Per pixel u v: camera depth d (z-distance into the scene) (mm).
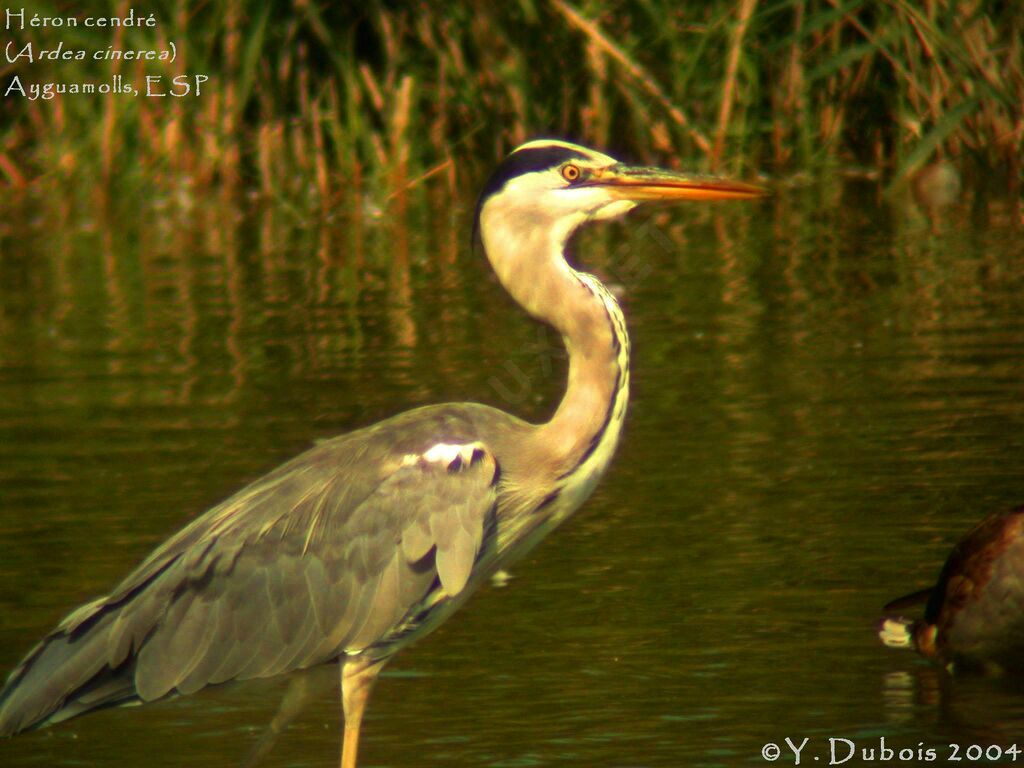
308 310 17000
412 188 22000
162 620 7523
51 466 12133
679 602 9555
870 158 23453
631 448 12258
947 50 20328
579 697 8391
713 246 19547
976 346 14422
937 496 10961
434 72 22359
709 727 8008
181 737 8289
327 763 7895
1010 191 21156
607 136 21625
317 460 7906
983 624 8633
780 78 22406
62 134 22875
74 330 16531
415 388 13742
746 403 13180
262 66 22328
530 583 9984
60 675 7445
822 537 10391
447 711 8312
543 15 21609
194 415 13320
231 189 22703
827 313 15859
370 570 7590
